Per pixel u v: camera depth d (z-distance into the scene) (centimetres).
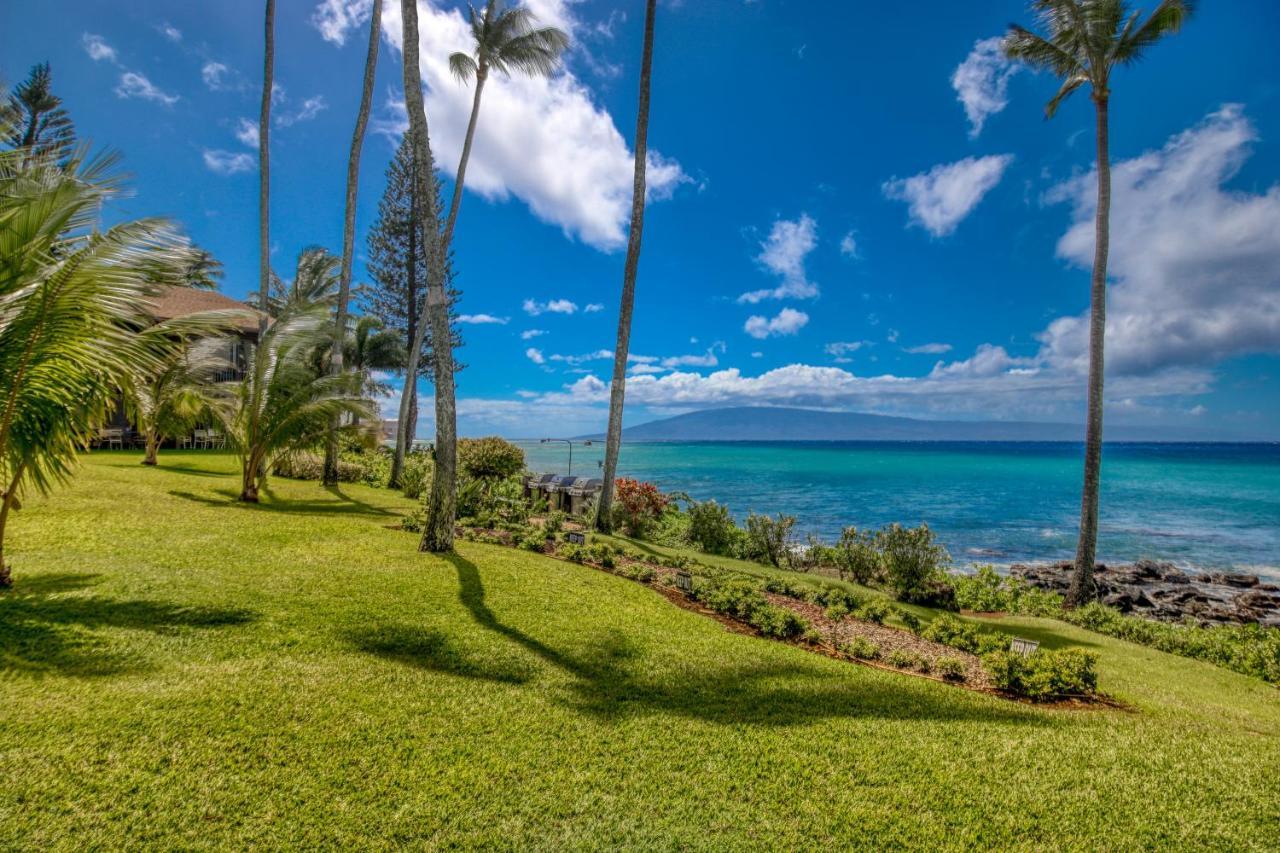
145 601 570
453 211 1984
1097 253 1373
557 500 1923
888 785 367
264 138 1669
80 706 370
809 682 552
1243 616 1469
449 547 955
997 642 739
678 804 332
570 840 295
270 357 1288
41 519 877
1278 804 365
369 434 1778
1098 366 1347
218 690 412
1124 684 690
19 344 537
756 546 1380
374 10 1747
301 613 591
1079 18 1324
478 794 326
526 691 472
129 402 738
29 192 552
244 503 1247
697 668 564
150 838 268
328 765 338
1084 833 326
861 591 1091
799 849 299
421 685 461
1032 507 3253
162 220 596
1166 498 3778
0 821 268
